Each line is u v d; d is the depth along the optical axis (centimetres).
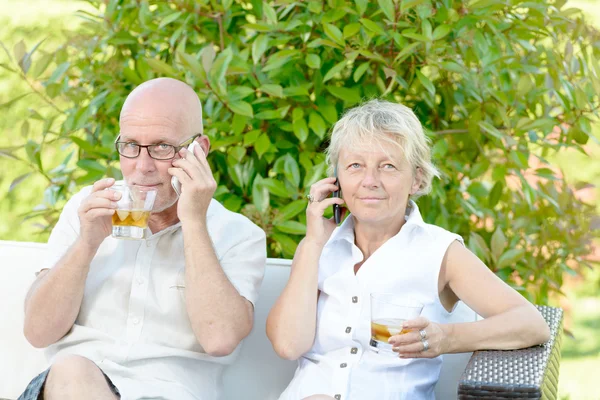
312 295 238
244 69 312
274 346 238
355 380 230
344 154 234
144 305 243
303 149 336
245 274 248
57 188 366
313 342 241
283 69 330
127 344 241
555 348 233
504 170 331
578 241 349
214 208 259
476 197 347
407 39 323
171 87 245
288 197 327
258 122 335
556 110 356
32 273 270
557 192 352
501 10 336
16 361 266
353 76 340
